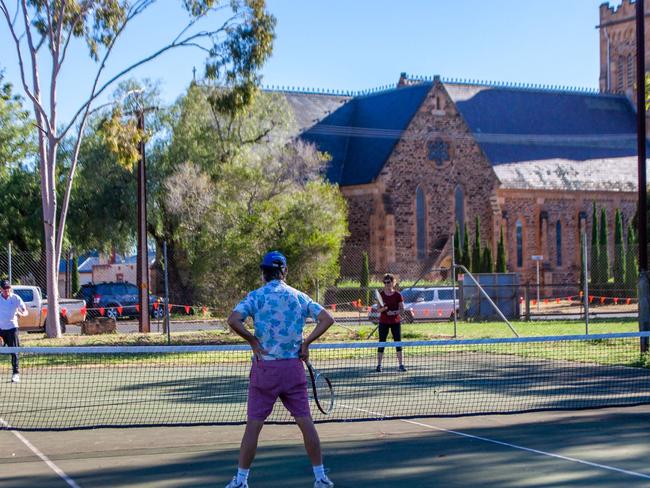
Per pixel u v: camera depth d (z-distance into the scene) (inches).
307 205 1107.3
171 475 336.2
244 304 304.8
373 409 502.3
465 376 682.8
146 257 1222.9
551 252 2564.0
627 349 909.8
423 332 1156.5
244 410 512.1
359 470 341.7
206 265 1071.6
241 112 1246.3
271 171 1716.3
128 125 1188.5
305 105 2509.8
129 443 405.7
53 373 747.4
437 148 2373.3
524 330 1189.7
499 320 1451.8
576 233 2610.7
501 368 745.6
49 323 1125.1
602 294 2026.3
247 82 1204.5
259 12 1161.4
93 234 1911.9
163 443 405.4
